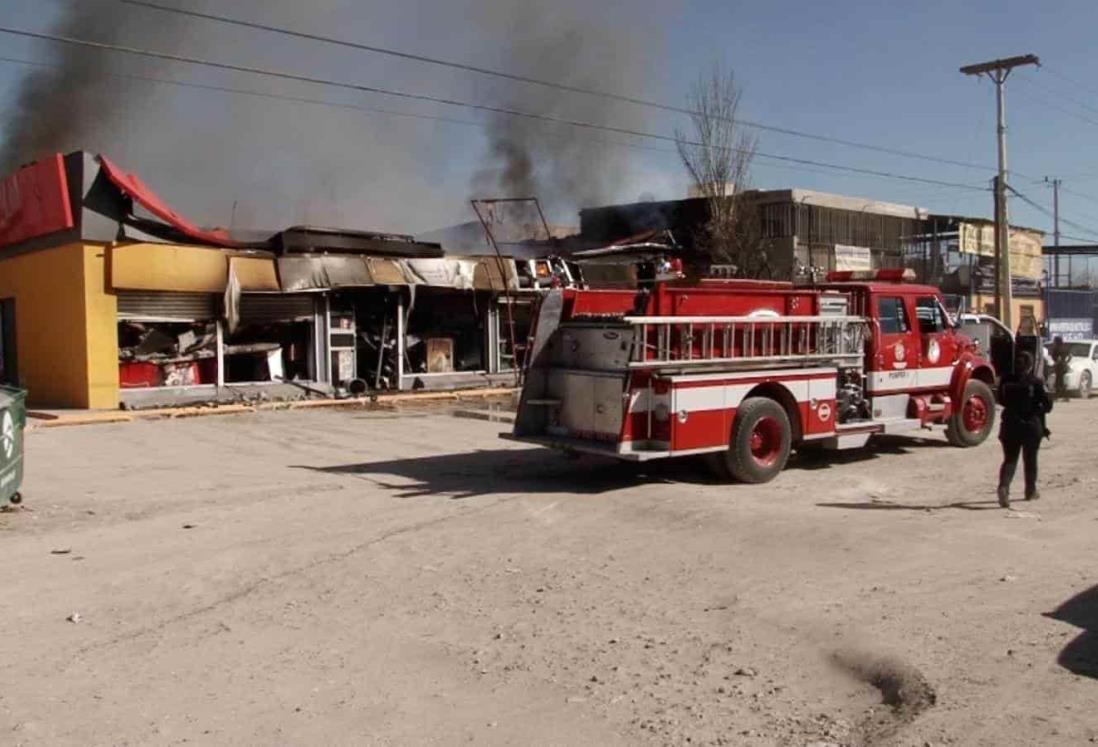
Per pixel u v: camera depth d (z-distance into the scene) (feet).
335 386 77.51
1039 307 164.66
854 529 28.53
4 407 33.35
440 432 58.08
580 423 37.35
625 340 35.76
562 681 17.87
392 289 79.71
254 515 32.96
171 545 28.66
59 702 17.26
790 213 121.29
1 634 21.03
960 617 20.10
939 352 46.98
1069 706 15.29
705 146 109.29
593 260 93.97
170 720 16.44
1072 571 23.57
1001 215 116.16
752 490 36.63
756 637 19.80
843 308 42.96
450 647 19.89
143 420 63.52
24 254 73.00
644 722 15.88
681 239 117.70
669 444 35.47
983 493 35.86
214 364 72.08
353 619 21.88
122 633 21.09
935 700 15.87
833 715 15.87
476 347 87.76
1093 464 43.04
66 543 28.94
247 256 71.31
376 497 36.14
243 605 23.03
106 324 66.39
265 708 16.93
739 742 14.97
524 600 23.02
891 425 43.98
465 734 15.70
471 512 33.09
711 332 37.40
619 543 28.43
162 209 67.36
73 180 65.72
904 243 139.13
